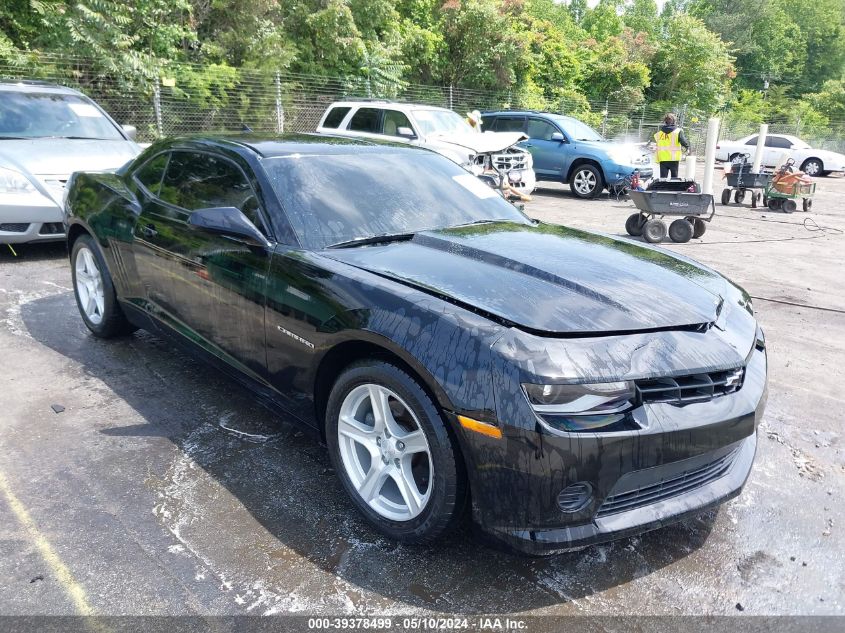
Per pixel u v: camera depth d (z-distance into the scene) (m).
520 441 2.07
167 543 2.48
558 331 2.22
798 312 5.98
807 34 57.69
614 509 2.23
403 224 3.27
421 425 2.30
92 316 4.55
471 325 2.24
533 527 2.14
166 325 3.72
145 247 3.75
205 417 3.52
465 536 2.60
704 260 8.16
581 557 2.51
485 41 24.64
